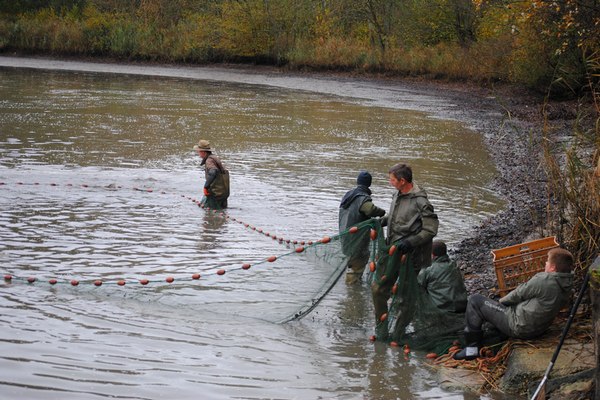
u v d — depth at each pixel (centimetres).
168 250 1102
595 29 2152
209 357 722
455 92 3941
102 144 2112
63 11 6550
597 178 791
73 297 878
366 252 846
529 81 3378
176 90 3850
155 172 1738
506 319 700
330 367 714
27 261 1014
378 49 4931
